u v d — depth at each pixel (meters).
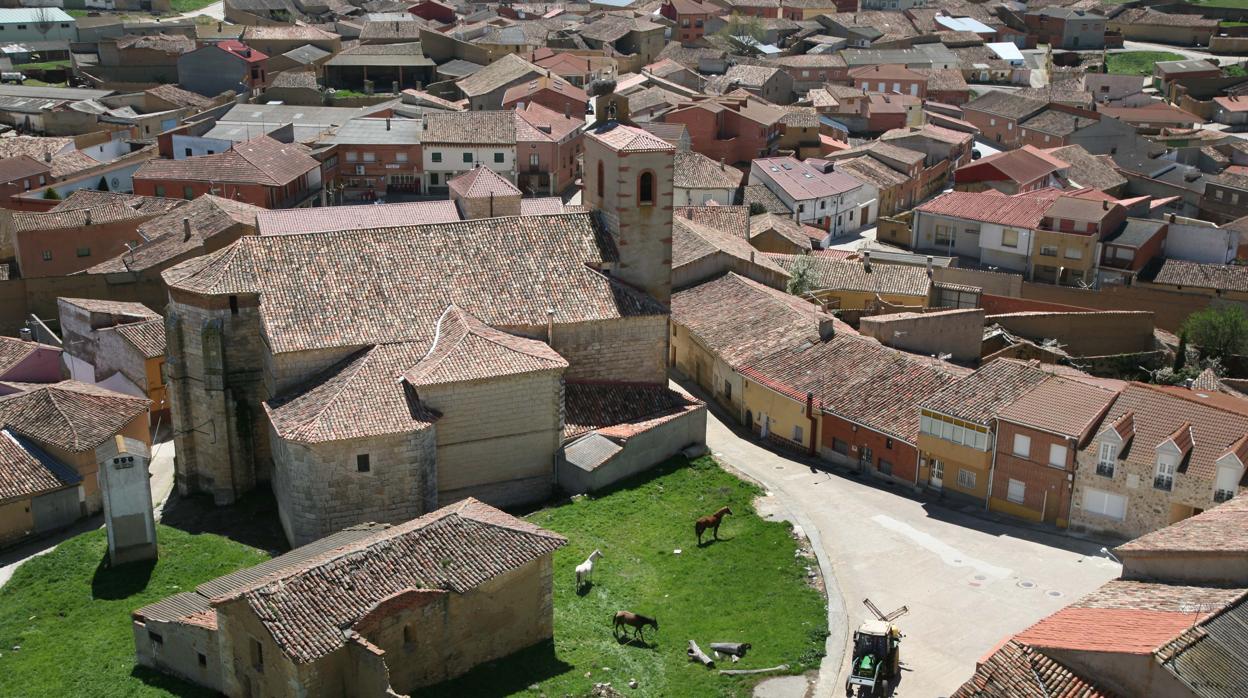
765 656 53.47
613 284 75.44
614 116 81.00
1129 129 164.38
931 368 74.62
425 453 64.38
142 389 84.81
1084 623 46.28
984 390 69.19
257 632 47.25
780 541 63.88
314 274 70.25
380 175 138.00
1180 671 41.31
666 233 76.94
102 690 52.34
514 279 73.69
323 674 46.50
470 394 66.44
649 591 59.84
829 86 187.25
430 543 51.53
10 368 82.88
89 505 71.25
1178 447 60.84
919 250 125.00
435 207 98.56
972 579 60.06
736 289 90.06
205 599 53.94
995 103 181.25
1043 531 65.06
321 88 176.25
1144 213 127.94
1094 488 63.59
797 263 103.38
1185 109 196.75
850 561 62.06
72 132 159.00
